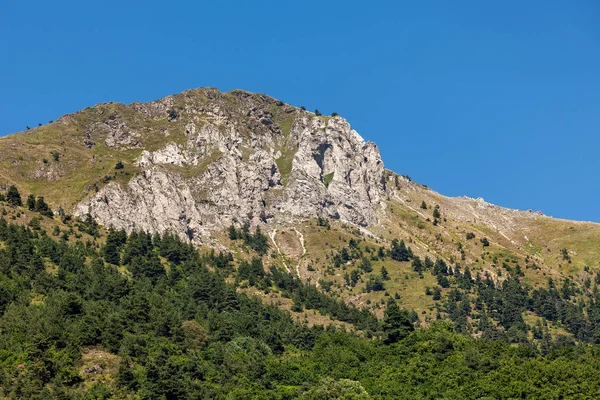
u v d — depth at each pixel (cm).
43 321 15638
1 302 16700
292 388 15338
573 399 14025
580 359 16425
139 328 17012
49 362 14388
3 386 13475
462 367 15675
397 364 16750
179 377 14962
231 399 14225
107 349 15775
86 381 14488
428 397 14575
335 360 16988
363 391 14712
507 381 14900
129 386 14438
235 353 17062
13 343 14975
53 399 13288
